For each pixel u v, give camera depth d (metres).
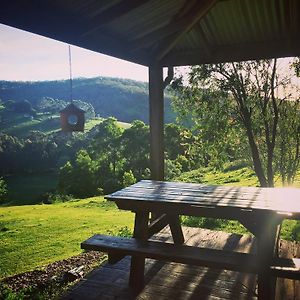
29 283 5.49
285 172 11.68
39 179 55.88
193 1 4.29
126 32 4.85
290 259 3.10
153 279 3.83
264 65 10.71
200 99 11.73
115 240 3.65
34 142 61.06
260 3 4.52
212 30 5.30
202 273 3.95
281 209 2.94
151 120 5.61
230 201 3.32
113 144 39.66
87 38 4.17
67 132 4.18
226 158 12.56
